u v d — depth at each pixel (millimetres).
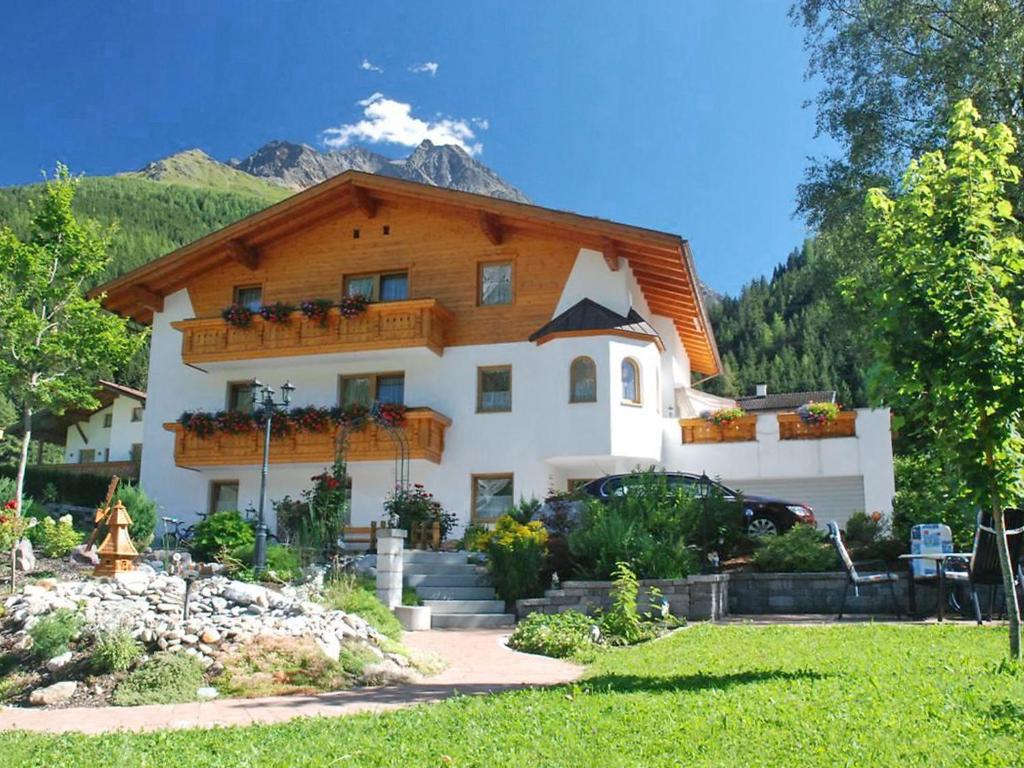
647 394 23109
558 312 23984
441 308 24172
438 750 5367
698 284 24875
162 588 10875
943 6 22234
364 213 25844
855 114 22828
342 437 22469
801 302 95500
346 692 8430
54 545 15242
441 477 24000
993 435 7211
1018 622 7527
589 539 15539
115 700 7934
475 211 24906
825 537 16250
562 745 5340
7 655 9109
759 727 5492
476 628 14828
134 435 41000
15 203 87062
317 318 24641
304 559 16859
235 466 25188
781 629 11445
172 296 27406
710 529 16547
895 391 7715
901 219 7879
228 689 8359
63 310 20484
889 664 7965
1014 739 5066
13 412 48625
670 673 8258
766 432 23328
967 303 7152
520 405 23781
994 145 7680
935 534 13500
